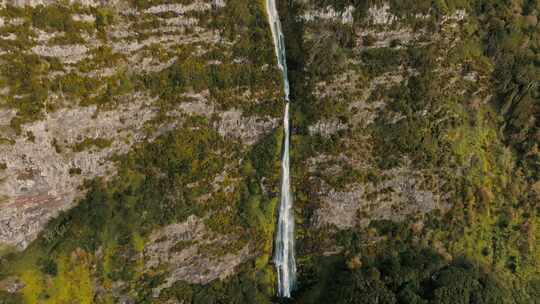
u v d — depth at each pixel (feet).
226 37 229.45
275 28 245.24
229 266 234.79
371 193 250.37
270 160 240.73
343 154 249.75
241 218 235.81
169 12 217.56
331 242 249.96
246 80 233.96
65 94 195.62
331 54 245.24
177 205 221.25
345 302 228.63
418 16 248.93
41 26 188.24
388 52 248.11
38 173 192.54
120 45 209.36
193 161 224.74
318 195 249.14
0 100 180.45
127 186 213.05
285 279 249.34
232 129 234.38
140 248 214.48
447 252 251.39
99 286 206.39
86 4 200.34
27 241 193.57
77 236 201.16
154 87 216.33
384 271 240.53
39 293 191.42
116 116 209.26
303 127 248.73
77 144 200.85
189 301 226.17
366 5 241.14
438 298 226.17
